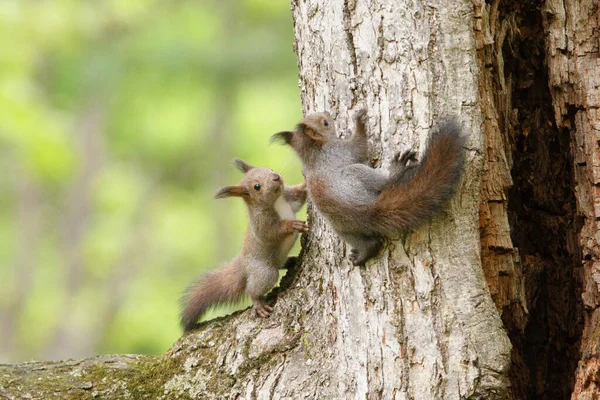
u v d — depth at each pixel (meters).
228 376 10.28
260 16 29.16
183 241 33.44
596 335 9.25
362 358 9.38
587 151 9.91
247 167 11.91
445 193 8.83
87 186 32.78
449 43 9.20
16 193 33.47
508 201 10.55
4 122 24.53
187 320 11.62
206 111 31.05
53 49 28.94
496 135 9.72
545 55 10.23
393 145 9.34
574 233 10.30
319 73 10.21
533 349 10.45
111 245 33.25
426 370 8.91
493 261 9.78
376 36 9.52
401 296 9.11
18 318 32.00
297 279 10.73
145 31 28.27
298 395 9.80
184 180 34.09
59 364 10.88
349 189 9.33
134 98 29.73
